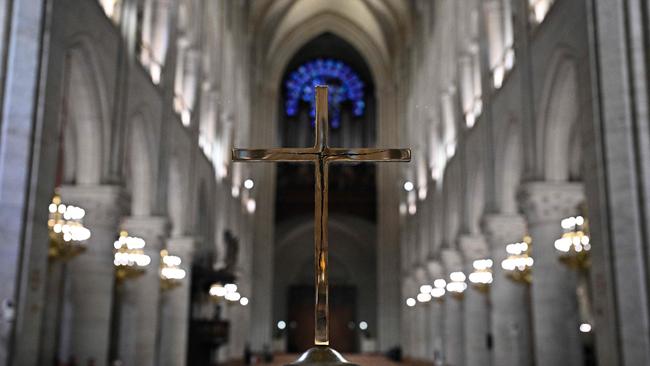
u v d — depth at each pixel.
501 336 19.91
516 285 20.00
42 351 16.00
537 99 16.38
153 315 19.97
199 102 24.69
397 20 40.34
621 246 10.78
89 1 14.46
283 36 45.22
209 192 27.34
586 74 11.91
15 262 11.06
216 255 29.00
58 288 16.28
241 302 34.94
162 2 21.09
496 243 20.23
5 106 11.45
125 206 16.55
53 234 13.91
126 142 16.89
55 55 12.16
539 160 16.44
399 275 43.66
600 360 11.13
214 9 27.97
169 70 20.95
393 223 44.47
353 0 42.72
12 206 11.19
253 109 40.06
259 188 43.31
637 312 10.51
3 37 11.61
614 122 11.12
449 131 28.50
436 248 30.27
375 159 7.49
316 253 7.17
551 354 15.61
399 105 41.16
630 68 11.16
